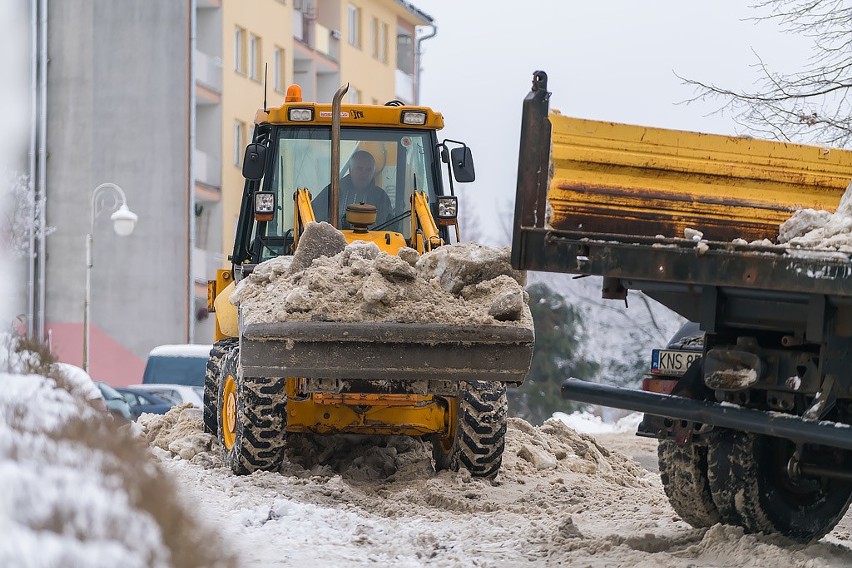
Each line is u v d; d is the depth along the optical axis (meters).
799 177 14.09
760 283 11.99
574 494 19.12
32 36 69.00
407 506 16.67
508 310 17.22
